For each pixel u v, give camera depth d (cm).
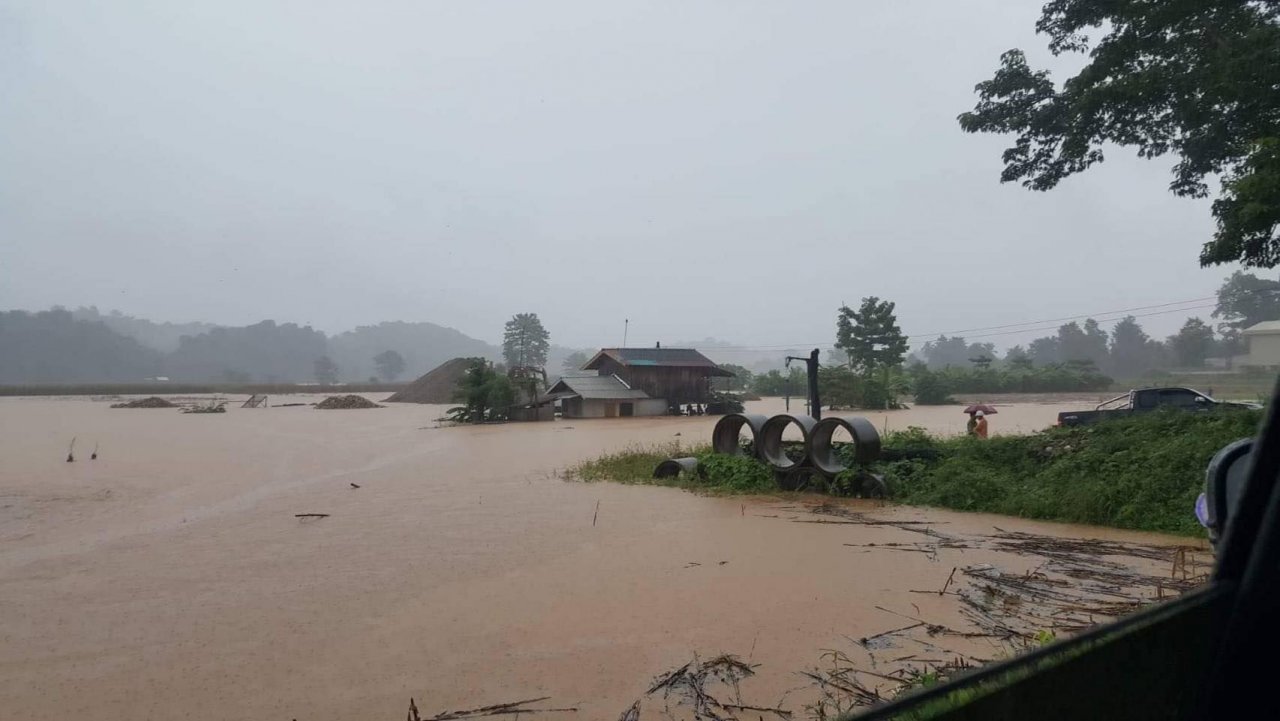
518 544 1015
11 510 1330
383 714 515
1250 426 1184
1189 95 1425
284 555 969
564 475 1752
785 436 2722
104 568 913
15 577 877
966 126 1777
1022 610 695
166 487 1603
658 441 2681
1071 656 144
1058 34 1622
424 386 6384
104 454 2259
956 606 714
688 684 550
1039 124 1694
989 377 6231
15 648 647
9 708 531
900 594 758
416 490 1538
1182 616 170
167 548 1019
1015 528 1116
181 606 758
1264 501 184
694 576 839
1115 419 1577
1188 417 1329
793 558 919
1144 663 158
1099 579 802
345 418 4194
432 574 866
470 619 704
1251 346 4150
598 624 682
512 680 565
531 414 4144
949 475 1348
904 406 5162
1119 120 1579
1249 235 1226
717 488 1499
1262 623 182
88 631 688
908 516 1212
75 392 7881
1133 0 1451
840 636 639
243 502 1403
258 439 2816
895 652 600
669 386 4847
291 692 552
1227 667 178
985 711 128
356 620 707
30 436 2859
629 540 1033
